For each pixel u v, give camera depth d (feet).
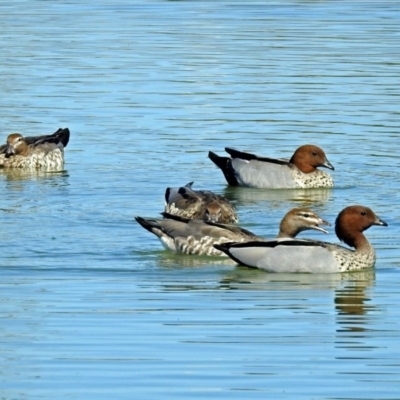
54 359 53.36
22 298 62.49
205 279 67.26
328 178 90.99
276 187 91.40
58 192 86.28
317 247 69.10
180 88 117.08
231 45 139.13
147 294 63.62
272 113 107.96
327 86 117.60
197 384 50.34
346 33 146.92
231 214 79.15
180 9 167.43
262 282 66.69
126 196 85.05
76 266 68.80
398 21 155.94
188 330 57.57
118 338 56.29
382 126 103.09
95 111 108.68
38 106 110.32
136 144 99.04
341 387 50.08
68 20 156.97
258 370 52.11
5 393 49.32
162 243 72.95
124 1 174.60
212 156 92.48
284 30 149.38
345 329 57.82
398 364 53.01
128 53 133.80
